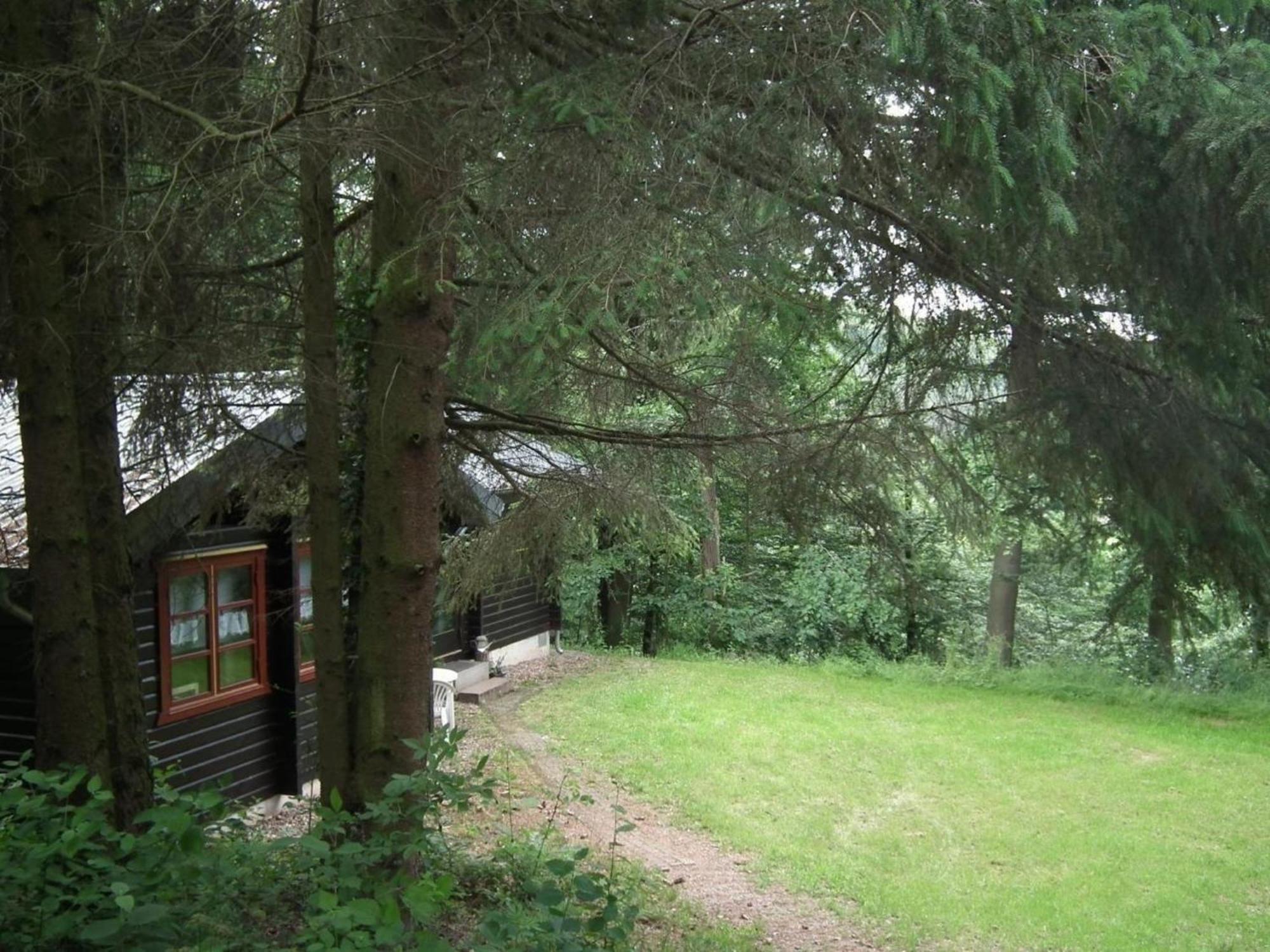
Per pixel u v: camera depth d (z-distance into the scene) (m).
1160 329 4.59
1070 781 11.20
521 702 13.82
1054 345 4.76
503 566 9.25
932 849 9.14
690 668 16.72
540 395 6.10
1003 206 4.31
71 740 4.50
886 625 19.14
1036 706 14.69
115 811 4.83
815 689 15.41
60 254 4.47
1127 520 4.79
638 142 4.22
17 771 4.09
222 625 8.42
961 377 5.05
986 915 7.75
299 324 5.46
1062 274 4.58
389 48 4.30
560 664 16.39
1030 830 9.66
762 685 15.59
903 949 7.14
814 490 5.54
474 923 5.28
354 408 5.91
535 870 6.16
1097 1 4.30
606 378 6.21
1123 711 14.41
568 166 4.43
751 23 4.22
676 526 11.00
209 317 5.20
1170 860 8.95
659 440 5.91
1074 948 7.23
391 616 5.39
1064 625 19.58
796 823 9.72
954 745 12.49
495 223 4.74
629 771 11.06
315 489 5.43
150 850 3.40
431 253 5.01
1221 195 4.21
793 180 4.40
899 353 5.10
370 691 5.39
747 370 5.84
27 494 4.53
